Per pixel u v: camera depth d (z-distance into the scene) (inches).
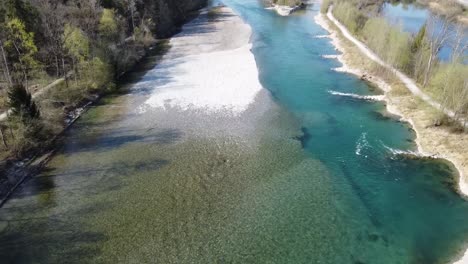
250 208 1071.6
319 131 1492.4
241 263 901.8
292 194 1130.7
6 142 1295.5
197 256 918.4
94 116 1620.3
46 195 1125.1
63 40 1835.6
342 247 949.8
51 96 1609.3
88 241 957.2
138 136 1444.4
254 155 1316.4
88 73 1820.9
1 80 1654.8
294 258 916.6
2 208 1074.1
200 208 1067.9
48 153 1338.6
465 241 964.0
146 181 1179.3
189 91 1844.2
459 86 1460.4
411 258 916.6
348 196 1127.0
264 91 1840.6
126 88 1914.4
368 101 1782.7
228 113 1611.7
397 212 1067.3
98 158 1307.8
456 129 1432.1
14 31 1684.3
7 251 930.1
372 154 1341.0
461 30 2049.7
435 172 1238.9
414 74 1935.3
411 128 1530.5
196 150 1342.3
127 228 997.8
